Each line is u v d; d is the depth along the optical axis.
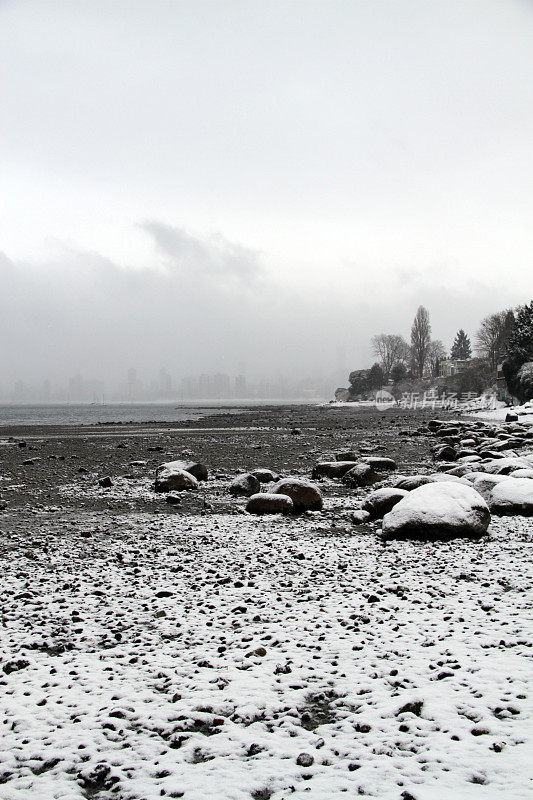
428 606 7.63
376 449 28.70
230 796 3.93
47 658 6.30
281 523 13.46
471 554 10.22
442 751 4.41
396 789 3.96
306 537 12.01
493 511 13.66
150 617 7.48
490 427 39.38
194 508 15.52
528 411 60.59
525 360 80.94
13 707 5.24
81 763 4.40
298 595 8.27
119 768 4.31
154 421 72.38
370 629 6.86
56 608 7.85
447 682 5.50
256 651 6.27
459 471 18.23
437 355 166.88
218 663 6.05
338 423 56.53
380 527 12.86
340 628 6.94
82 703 5.30
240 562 10.08
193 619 7.36
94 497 17.28
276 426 53.75
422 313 153.75
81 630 7.06
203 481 19.94
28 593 8.43
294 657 6.16
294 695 5.35
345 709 5.12
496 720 4.79
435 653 6.16
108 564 10.09
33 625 7.27
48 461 26.42
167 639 6.77
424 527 11.36
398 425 50.81
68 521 13.98
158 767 4.32
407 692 5.33
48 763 4.42
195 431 48.81
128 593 8.45
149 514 14.76
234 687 5.52
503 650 6.16
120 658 6.28
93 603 8.04
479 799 3.77
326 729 4.77
